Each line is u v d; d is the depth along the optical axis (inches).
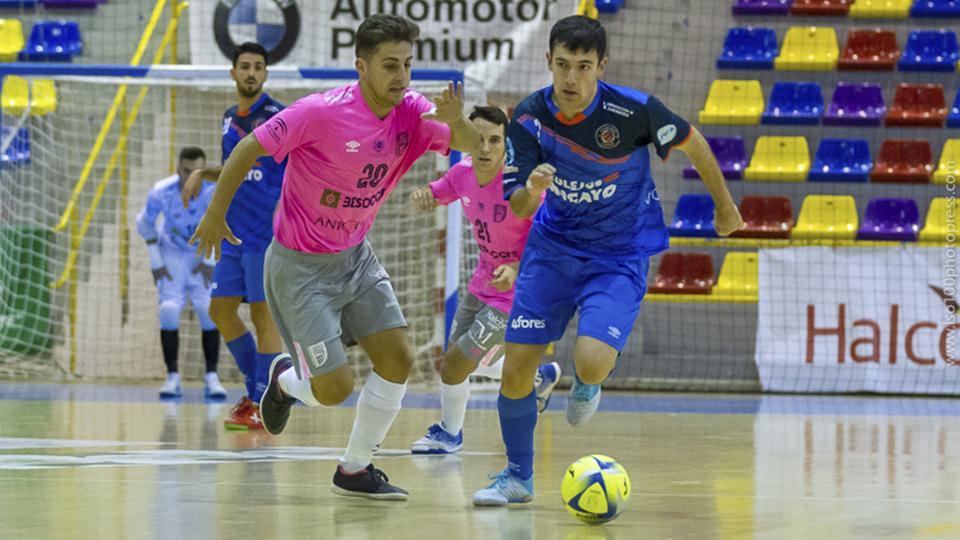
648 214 424.8
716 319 1114.1
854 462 544.7
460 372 588.1
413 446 591.2
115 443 600.1
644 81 1218.6
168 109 1167.6
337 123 410.0
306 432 669.9
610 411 864.9
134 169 1163.9
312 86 959.6
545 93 410.0
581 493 358.9
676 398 1015.0
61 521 350.0
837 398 1034.1
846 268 1081.4
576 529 349.7
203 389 1043.9
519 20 1144.8
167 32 1211.2
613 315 404.5
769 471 506.3
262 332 693.3
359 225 434.6
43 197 1156.5
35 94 1171.9
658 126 404.2
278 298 439.8
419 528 348.8
